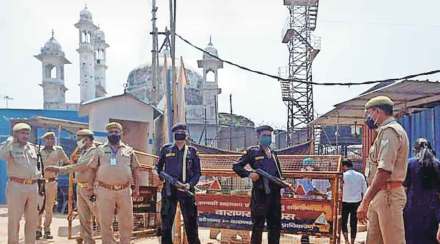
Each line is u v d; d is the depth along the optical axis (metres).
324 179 7.68
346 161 9.48
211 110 39.84
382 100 5.06
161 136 19.42
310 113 32.28
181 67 14.66
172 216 7.16
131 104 18.66
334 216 7.62
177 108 14.29
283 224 7.93
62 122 16.78
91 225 8.58
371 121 5.13
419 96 13.88
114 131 7.48
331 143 26.78
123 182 7.40
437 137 12.41
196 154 7.37
